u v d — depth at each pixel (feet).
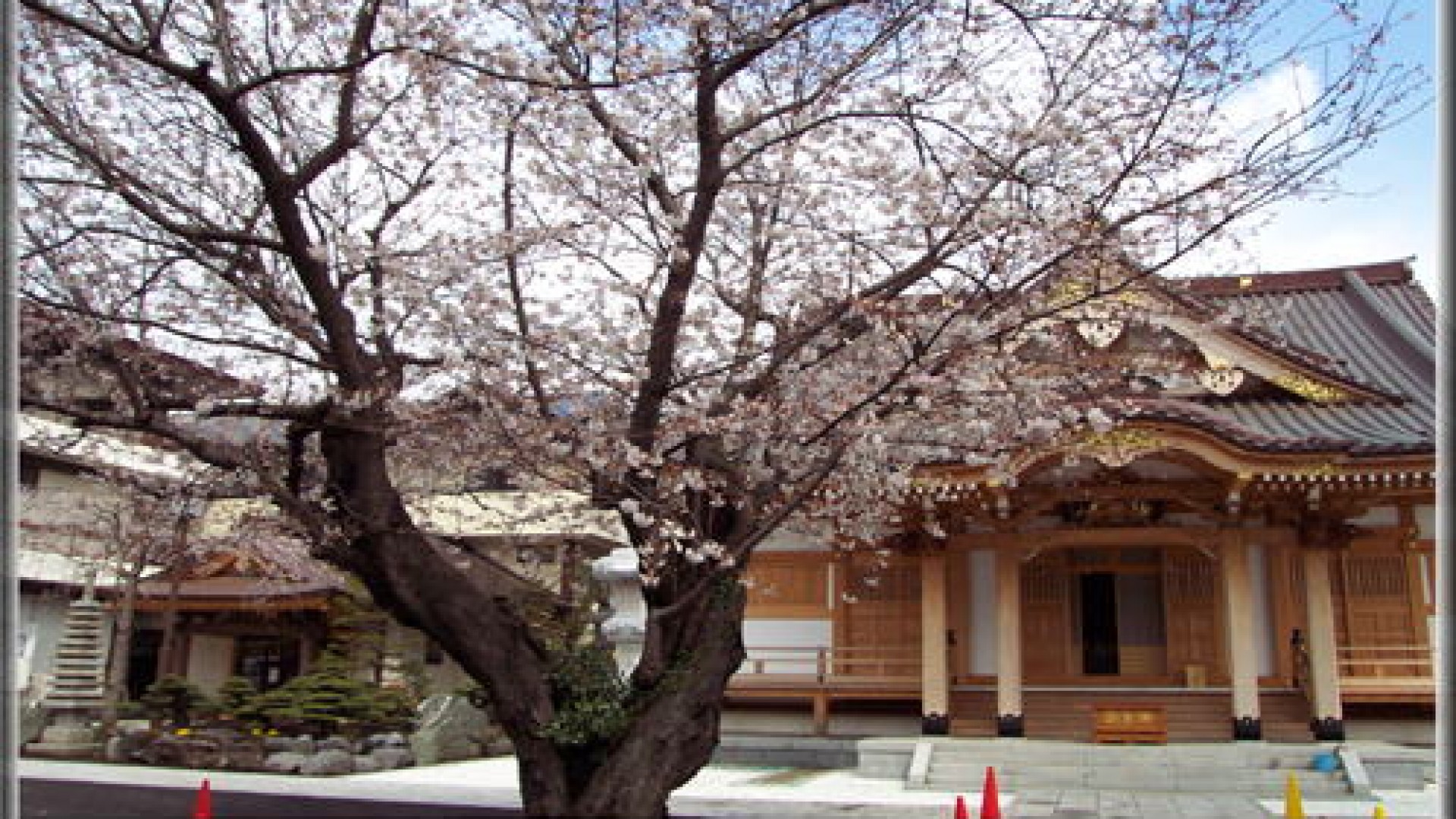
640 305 30.63
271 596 92.27
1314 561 68.69
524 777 26.78
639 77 24.90
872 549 77.56
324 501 27.89
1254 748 63.10
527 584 40.19
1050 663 76.28
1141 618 77.97
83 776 63.93
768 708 78.48
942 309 30.35
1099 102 29.84
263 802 55.21
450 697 85.97
